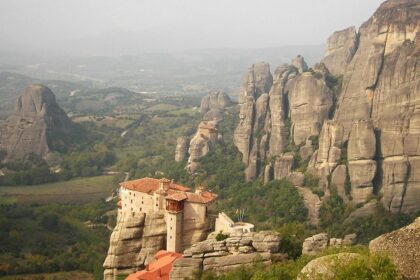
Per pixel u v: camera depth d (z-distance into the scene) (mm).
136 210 149250
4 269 179250
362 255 61281
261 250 101062
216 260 101062
